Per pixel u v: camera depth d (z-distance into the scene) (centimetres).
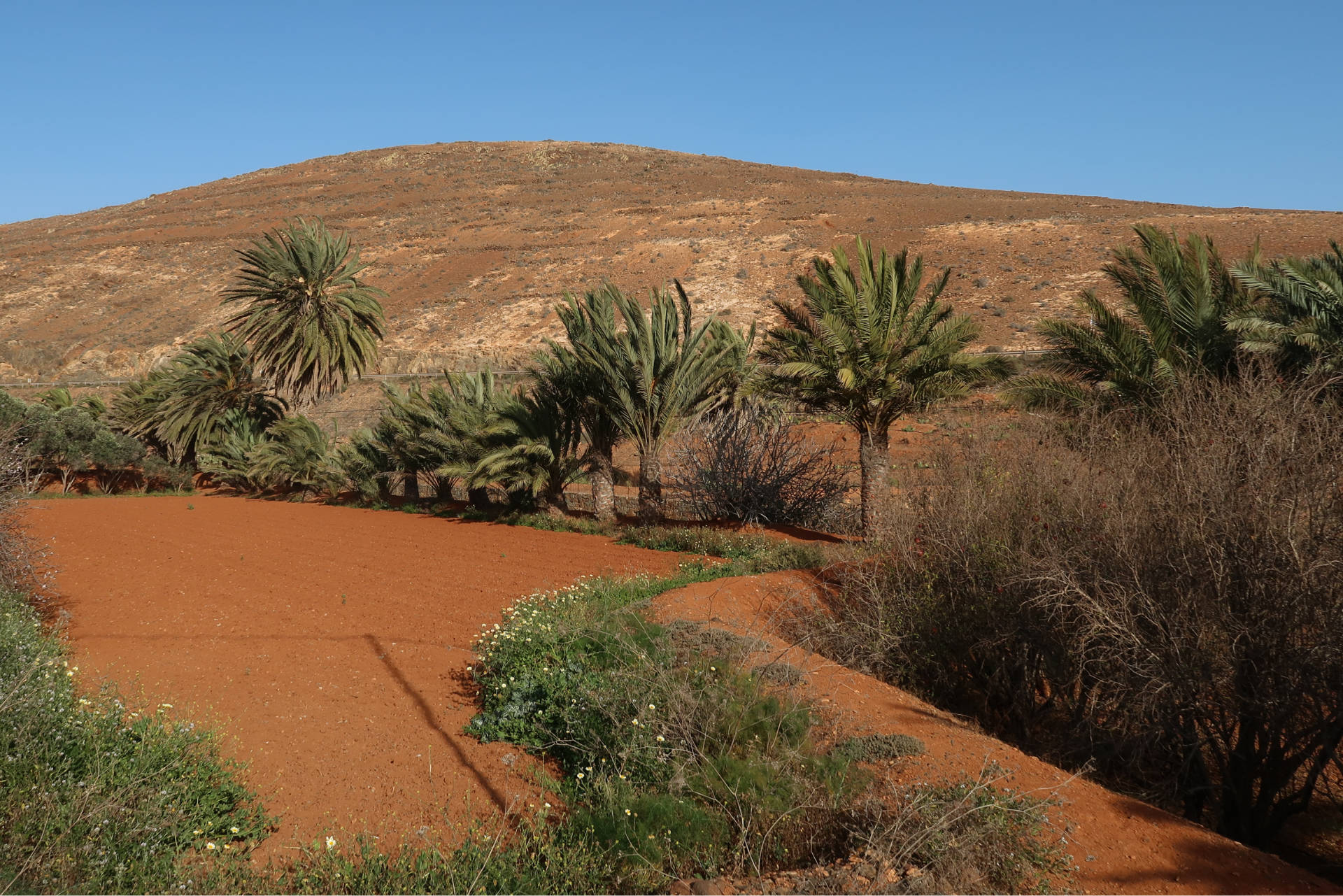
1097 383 1244
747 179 12356
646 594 907
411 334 6394
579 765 539
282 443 2809
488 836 453
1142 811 448
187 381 3225
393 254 8919
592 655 683
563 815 484
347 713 647
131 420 3484
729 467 1611
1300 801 532
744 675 603
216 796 471
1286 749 516
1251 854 406
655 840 431
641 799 468
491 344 5812
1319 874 490
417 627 885
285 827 471
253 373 3338
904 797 443
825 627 756
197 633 873
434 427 2159
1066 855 404
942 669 696
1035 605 613
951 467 829
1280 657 504
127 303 8038
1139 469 673
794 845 427
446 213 10925
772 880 395
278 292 3095
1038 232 6681
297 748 580
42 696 505
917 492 850
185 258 9481
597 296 1669
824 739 535
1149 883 382
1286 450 555
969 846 390
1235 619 521
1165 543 579
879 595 749
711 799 463
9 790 421
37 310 8081
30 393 5644
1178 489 596
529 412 1794
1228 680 529
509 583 1088
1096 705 588
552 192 12050
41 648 677
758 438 1677
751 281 6406
